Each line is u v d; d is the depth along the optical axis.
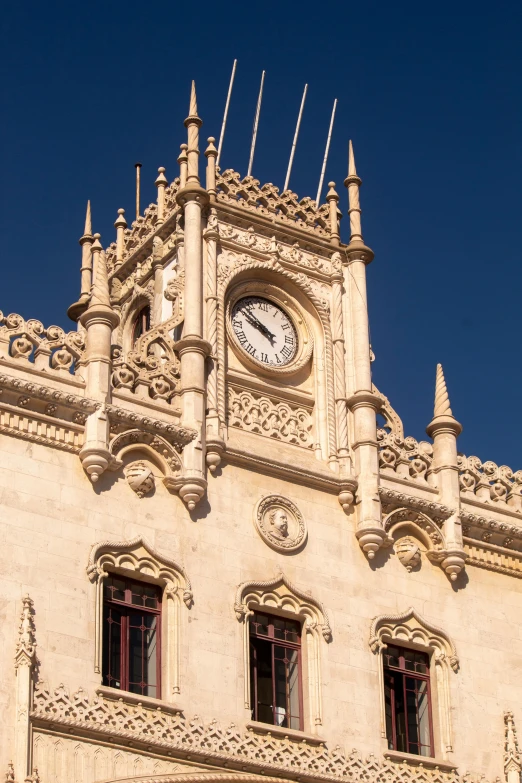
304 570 45.38
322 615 45.00
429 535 48.16
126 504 43.09
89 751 39.97
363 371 48.59
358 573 46.34
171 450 44.16
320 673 44.34
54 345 43.59
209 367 46.25
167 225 49.91
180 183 49.91
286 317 49.16
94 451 42.66
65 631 40.72
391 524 47.53
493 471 50.53
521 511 50.34
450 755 45.84
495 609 48.72
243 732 42.41
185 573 43.16
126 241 52.69
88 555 41.84
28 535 41.22
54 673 40.12
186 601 42.84
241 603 43.75
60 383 43.25
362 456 47.44
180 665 42.12
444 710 46.34
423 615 47.16
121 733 40.38
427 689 46.78
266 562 44.78
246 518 44.97
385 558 47.12
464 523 48.78
